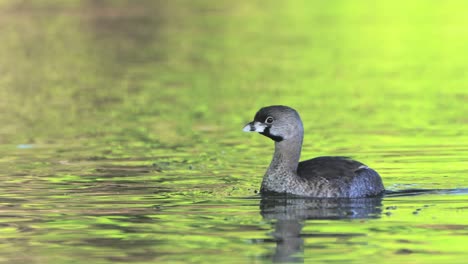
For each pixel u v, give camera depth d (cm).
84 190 1647
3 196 1605
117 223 1407
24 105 2698
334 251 1234
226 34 4375
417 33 4306
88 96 2845
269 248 1252
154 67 3456
